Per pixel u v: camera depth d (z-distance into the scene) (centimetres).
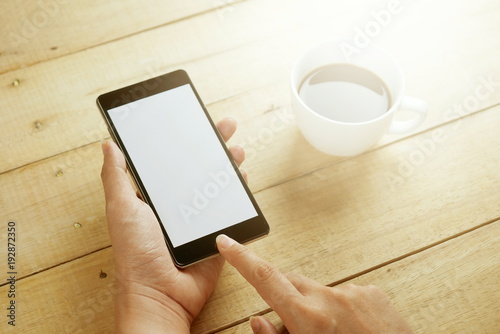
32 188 61
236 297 58
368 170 62
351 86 61
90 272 58
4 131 63
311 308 52
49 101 64
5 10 67
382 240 60
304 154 63
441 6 70
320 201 61
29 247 58
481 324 57
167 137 59
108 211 55
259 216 57
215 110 64
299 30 69
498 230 60
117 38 67
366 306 53
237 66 66
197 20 68
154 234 54
